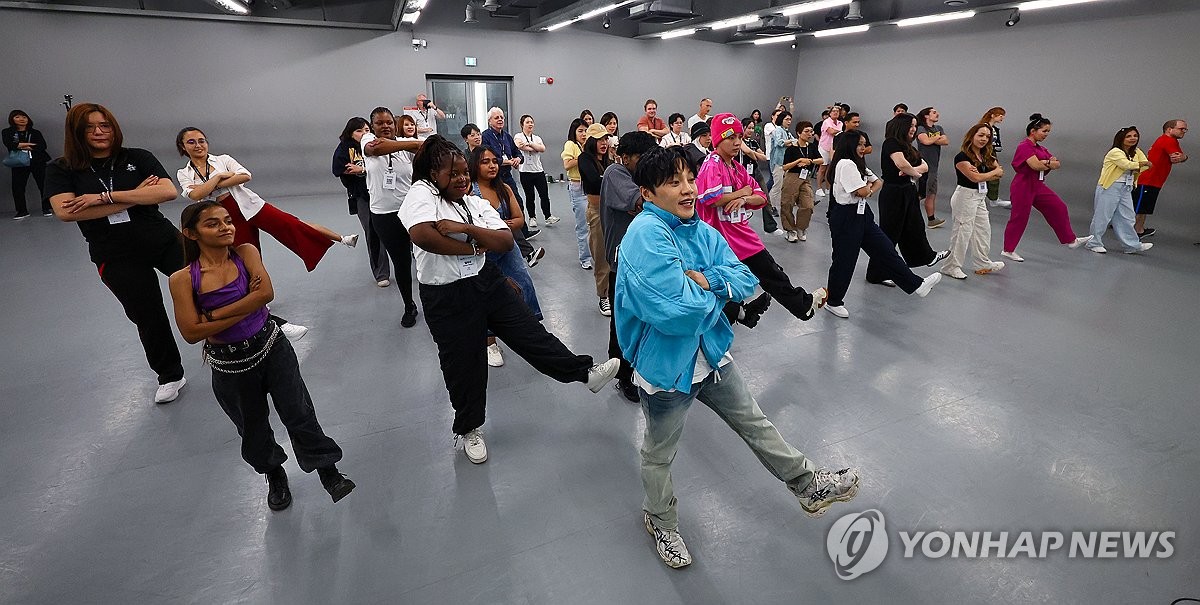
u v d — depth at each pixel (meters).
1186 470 2.33
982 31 8.76
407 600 1.77
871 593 1.79
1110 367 3.23
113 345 3.57
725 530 2.04
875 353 3.43
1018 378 3.11
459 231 2.15
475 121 10.77
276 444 2.12
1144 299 4.36
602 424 2.71
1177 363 3.27
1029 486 2.25
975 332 3.74
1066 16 7.69
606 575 1.86
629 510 2.15
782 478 1.87
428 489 2.27
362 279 4.95
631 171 2.68
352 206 4.77
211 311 1.82
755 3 8.12
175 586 1.82
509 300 2.38
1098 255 5.66
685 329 1.53
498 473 2.36
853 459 2.42
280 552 1.96
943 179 9.66
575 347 3.60
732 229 3.13
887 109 10.59
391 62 9.80
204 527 2.07
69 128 2.50
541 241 6.27
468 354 2.29
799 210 6.13
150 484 2.29
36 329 3.81
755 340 3.62
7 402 2.88
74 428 2.66
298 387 2.03
